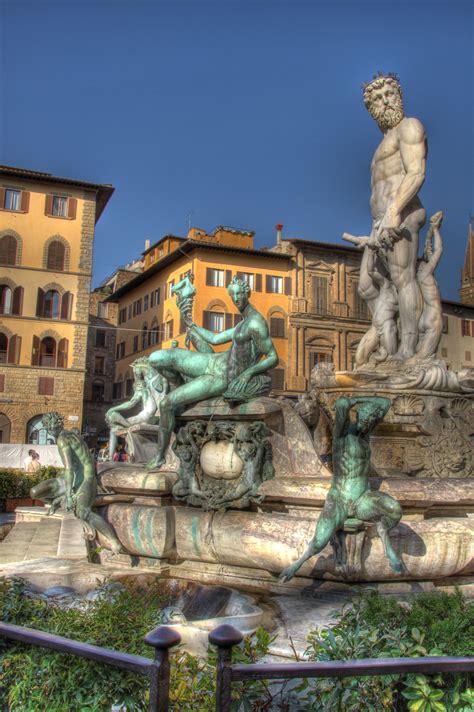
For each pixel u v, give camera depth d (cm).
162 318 6100
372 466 897
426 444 936
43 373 4869
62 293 5000
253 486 656
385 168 1051
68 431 720
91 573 656
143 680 321
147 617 424
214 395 697
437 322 1021
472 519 620
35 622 398
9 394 4772
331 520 551
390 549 543
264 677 248
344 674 251
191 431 701
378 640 358
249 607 513
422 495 609
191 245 5638
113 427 1381
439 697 307
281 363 5891
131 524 694
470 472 961
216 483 684
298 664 253
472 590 621
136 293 6756
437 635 360
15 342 4847
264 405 660
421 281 1035
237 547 634
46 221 5041
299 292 5984
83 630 388
